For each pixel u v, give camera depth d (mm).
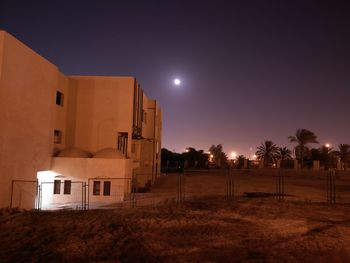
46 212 17031
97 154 25547
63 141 27562
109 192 24344
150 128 39219
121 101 28609
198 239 11523
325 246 10859
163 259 9570
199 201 19734
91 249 10477
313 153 56219
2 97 18094
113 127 28391
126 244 10953
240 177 43594
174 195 24547
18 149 19734
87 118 28422
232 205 17969
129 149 28281
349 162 54000
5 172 18484
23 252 10312
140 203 21750
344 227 13273
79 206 22016
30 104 21094
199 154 70875
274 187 31219
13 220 14781
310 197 23156
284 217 15016
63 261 9445
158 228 12961
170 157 71562
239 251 10289
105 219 14594
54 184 24422
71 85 28609
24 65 20328
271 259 9617
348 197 23703
